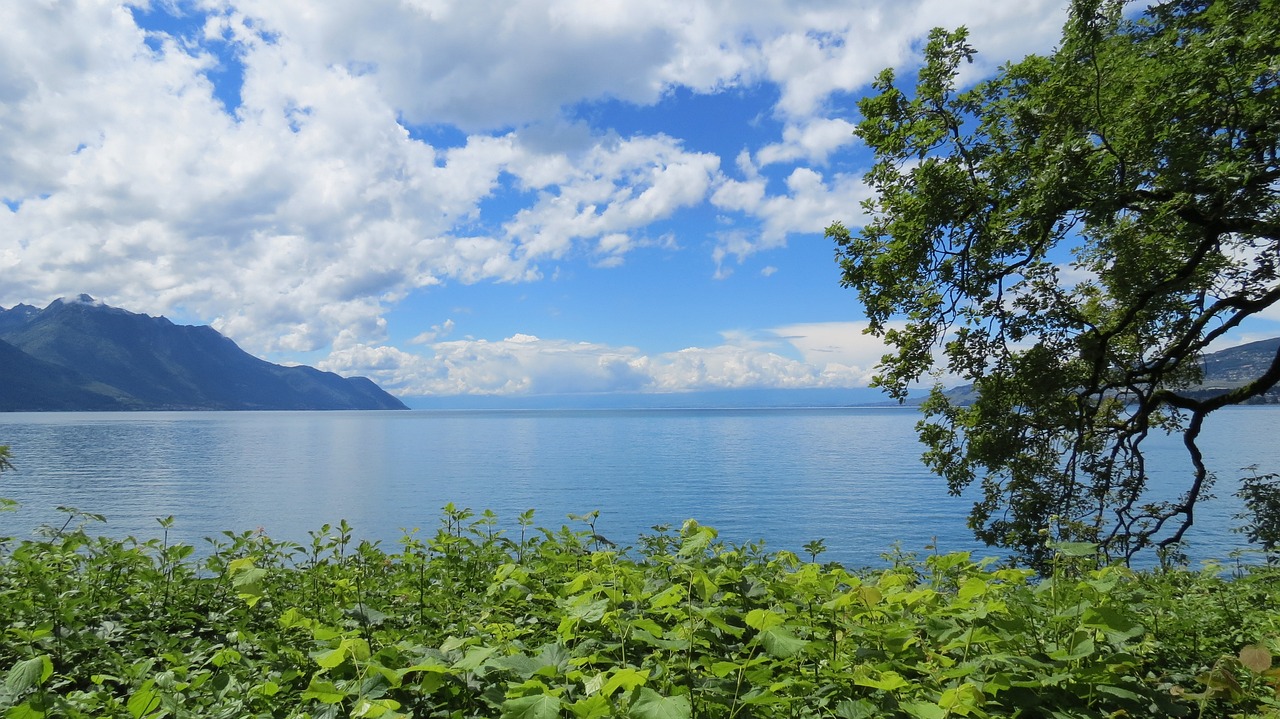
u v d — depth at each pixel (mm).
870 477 84438
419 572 6016
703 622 3449
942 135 13734
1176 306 13750
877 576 4664
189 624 5312
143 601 5586
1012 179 13094
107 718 3068
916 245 13789
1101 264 15305
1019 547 14367
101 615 4992
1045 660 3363
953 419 15758
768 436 193750
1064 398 14281
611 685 2379
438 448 147250
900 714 2953
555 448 147250
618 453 131375
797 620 3662
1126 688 3176
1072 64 12594
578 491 72188
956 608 3469
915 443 153750
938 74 13516
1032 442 15000
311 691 2627
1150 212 12336
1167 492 61500
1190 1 12875
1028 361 13977
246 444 153875
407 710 2941
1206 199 10930
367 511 57250
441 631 4391
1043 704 3066
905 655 3367
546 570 5457
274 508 58938
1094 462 15211
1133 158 11539
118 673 3998
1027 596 3639
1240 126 11133
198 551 23328
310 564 6387
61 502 60344
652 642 3021
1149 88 11312
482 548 6676
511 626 3676
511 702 2348
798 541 41969
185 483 78375
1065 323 14016
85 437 164875
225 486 75875
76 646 4152
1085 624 3141
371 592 5406
